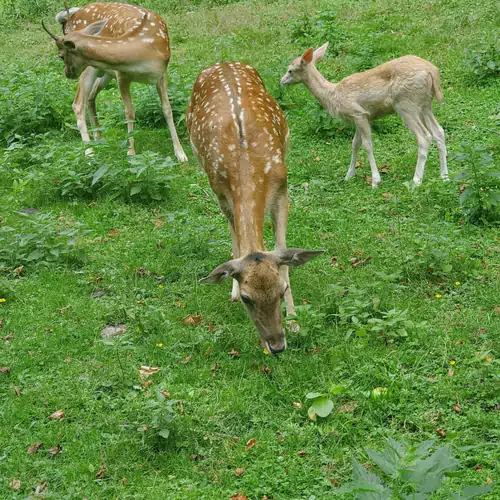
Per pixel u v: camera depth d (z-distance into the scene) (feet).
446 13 24.58
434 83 16.38
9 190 17.35
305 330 12.67
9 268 14.58
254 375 12.27
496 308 13.02
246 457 11.16
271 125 13.20
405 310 12.64
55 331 13.23
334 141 18.69
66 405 11.96
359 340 12.55
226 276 11.76
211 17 28.04
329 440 11.24
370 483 8.94
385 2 26.43
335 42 23.26
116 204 16.42
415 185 15.70
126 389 12.20
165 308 13.62
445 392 11.68
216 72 14.15
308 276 14.06
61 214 16.31
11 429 11.70
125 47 17.78
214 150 12.94
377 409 11.57
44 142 19.16
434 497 10.41
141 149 18.62
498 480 10.58
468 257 14.16
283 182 13.00
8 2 34.24
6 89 19.98
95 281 14.32
